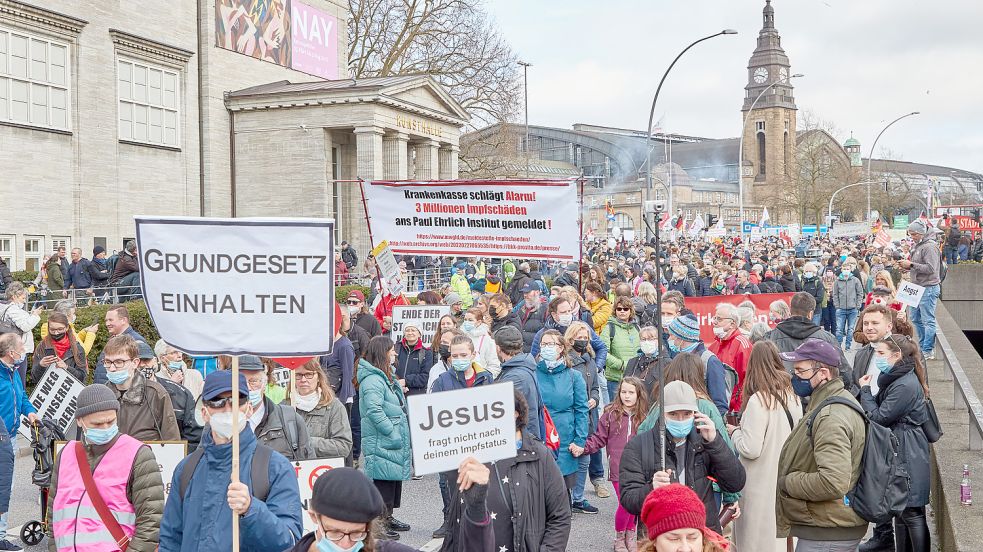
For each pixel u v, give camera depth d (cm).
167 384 895
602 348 1291
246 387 528
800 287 2667
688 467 639
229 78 4484
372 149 4334
